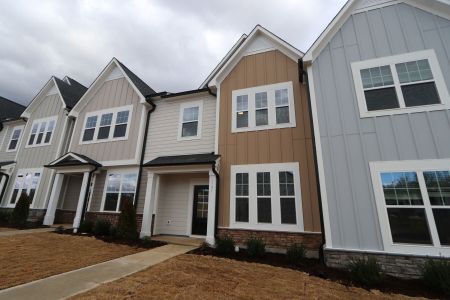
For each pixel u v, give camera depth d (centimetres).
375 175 590
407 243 524
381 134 616
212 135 1001
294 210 745
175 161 900
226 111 946
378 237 548
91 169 1116
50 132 1421
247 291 407
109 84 1310
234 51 1094
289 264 598
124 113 1201
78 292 365
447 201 522
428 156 563
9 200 1363
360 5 752
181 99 1123
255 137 866
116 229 876
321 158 646
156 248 732
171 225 980
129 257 611
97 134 1227
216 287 416
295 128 820
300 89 858
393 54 673
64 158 1188
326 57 736
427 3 679
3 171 1410
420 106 602
